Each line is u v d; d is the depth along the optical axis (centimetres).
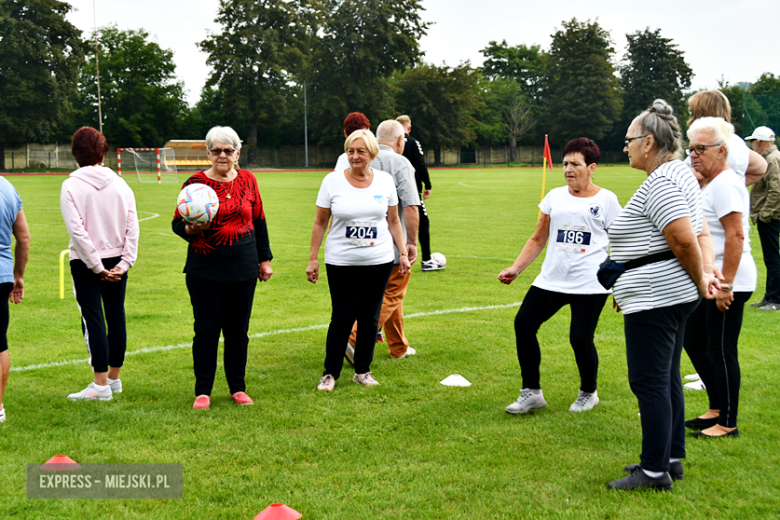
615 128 8081
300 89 6316
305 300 810
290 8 5825
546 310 446
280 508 300
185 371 535
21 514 307
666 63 7894
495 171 5584
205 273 449
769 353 577
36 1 4903
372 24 6125
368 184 489
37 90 4984
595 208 433
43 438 397
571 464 366
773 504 320
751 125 3553
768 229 744
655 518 306
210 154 449
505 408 455
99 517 307
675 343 344
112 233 461
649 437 332
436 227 1567
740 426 420
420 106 6644
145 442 393
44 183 3375
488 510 313
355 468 359
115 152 6097
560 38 7612
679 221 310
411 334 655
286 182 3606
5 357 416
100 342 461
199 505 318
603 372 531
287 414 438
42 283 893
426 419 432
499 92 8044
